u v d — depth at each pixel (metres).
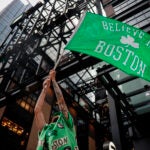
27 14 10.89
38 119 2.27
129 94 7.26
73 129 2.12
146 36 3.33
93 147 20.98
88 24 3.28
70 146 1.79
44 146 1.90
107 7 15.47
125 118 9.79
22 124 15.10
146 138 8.34
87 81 16.78
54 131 1.91
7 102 7.48
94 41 3.09
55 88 2.52
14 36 9.99
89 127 22.42
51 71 2.55
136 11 5.94
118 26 3.36
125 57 3.00
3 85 7.66
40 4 10.55
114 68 5.75
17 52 8.59
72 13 8.29
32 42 8.72
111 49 3.04
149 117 8.05
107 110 14.91
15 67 8.12
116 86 6.30
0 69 8.20
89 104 21.59
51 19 8.84
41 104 2.39
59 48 7.61
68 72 6.29
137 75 2.85
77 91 17.42
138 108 8.52
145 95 8.83
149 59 3.09
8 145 13.34
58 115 2.23
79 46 2.96
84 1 8.66
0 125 13.30
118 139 5.86
